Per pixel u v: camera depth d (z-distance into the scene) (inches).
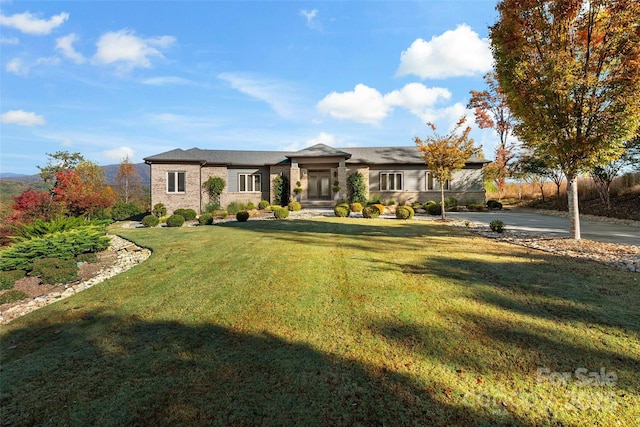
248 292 205.9
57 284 283.9
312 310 172.7
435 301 179.3
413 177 1042.1
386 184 1048.2
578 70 318.7
